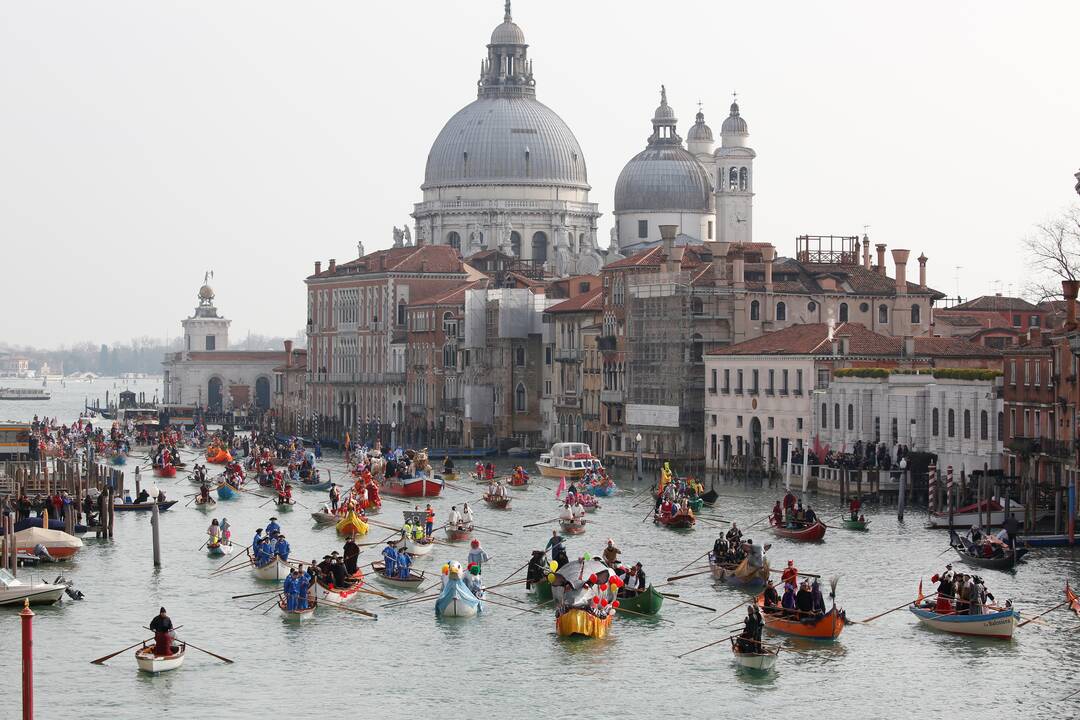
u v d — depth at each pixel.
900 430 157.25
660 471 194.25
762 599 98.38
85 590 108.50
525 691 84.12
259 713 80.75
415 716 80.31
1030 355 136.12
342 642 93.75
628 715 80.38
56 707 81.50
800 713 80.69
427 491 166.50
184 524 143.50
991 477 137.38
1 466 175.75
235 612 101.69
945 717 80.19
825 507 149.50
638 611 99.56
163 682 85.69
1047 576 110.50
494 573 115.25
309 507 159.00
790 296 197.75
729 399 185.50
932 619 95.75
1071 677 86.12
